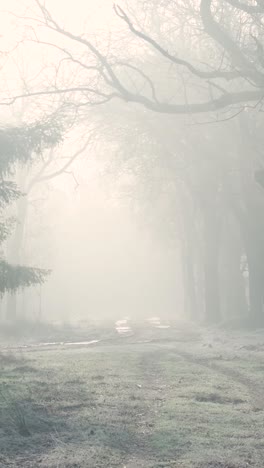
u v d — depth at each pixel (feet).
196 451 27.55
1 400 38.17
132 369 57.11
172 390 44.06
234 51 72.74
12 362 63.10
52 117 62.69
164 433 30.63
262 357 67.82
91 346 94.89
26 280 58.03
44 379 49.01
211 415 35.17
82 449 27.53
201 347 84.74
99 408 36.96
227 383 47.78
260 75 70.90
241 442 29.22
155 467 25.11
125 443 29.09
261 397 42.57
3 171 59.16
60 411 35.88
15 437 29.53
